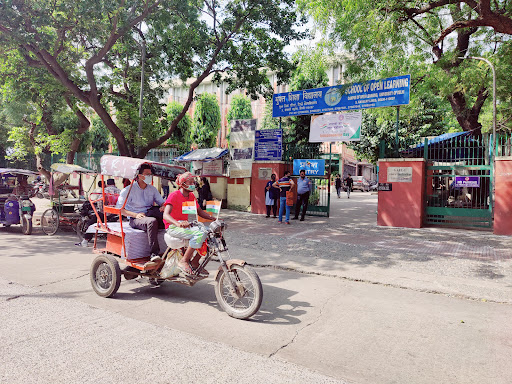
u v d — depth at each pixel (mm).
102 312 4750
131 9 12469
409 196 12039
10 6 10570
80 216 10477
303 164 14961
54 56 12445
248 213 16188
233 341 3918
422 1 11188
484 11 9477
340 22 11086
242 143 17125
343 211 17281
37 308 4844
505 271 6785
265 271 7020
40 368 3279
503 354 3684
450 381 3170
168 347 3729
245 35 15977
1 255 8109
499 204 10641
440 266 7145
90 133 31047
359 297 5477
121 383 3049
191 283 5055
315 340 3971
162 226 5887
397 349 3775
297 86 23812
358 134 13539
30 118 22219
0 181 12164
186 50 15188
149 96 17688
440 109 25719
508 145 10820
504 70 12406
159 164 5863
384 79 12734
